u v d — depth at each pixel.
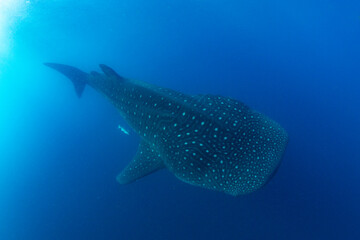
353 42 10.10
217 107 5.39
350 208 7.48
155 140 5.63
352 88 9.45
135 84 6.23
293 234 7.44
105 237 8.29
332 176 7.93
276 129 5.12
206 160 4.88
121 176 6.26
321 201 7.62
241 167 4.64
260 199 7.78
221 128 4.96
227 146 4.83
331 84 9.67
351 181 7.85
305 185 7.83
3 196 9.77
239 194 4.50
